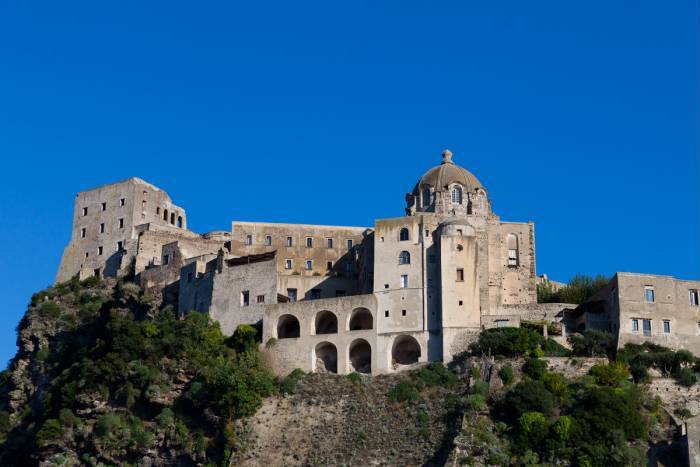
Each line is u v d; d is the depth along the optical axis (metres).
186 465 147.88
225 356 163.75
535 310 167.88
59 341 186.75
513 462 132.62
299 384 156.62
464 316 161.25
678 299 159.62
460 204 178.88
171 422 151.88
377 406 149.88
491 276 175.88
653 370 149.38
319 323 169.38
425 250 166.88
